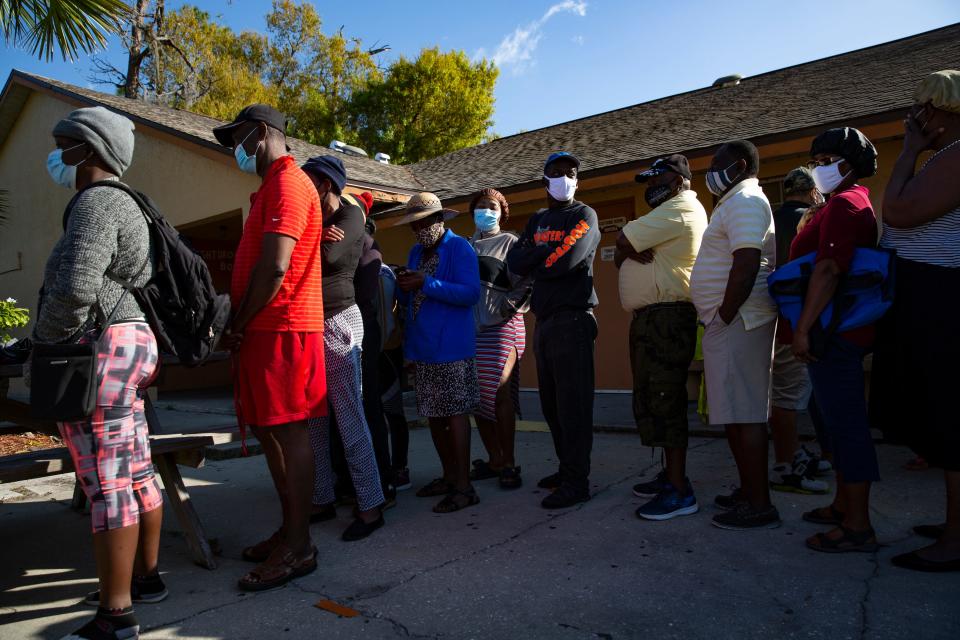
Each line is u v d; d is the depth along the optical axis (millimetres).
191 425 6742
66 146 2248
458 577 2652
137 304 2283
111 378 2172
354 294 3604
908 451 4344
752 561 2672
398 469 4223
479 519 3414
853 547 2699
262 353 2635
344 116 28625
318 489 3502
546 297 3613
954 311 2418
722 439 5156
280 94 28938
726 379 3045
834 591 2354
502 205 4379
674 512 3264
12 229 12648
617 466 4438
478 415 4207
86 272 2047
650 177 3463
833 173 2840
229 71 26109
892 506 3266
